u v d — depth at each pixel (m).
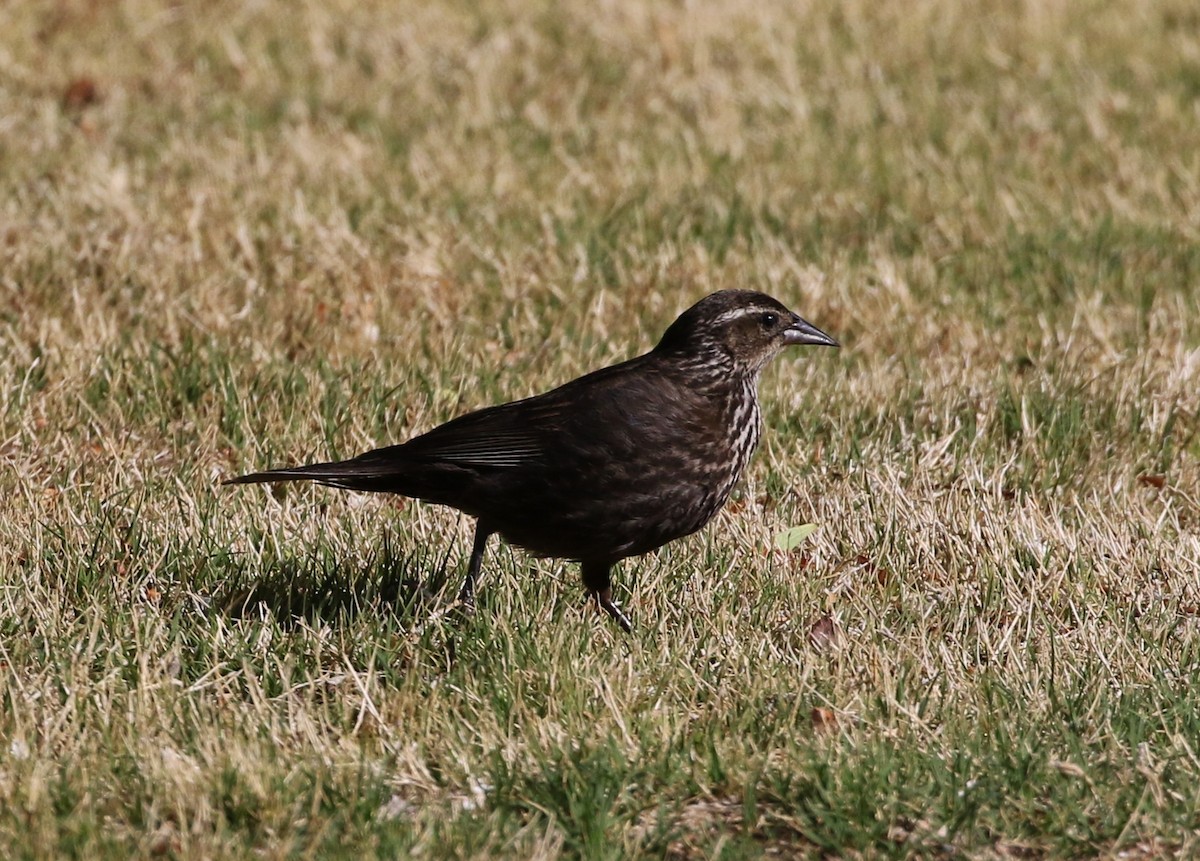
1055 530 10.62
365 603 9.31
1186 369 13.30
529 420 8.95
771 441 12.12
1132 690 8.37
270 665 8.52
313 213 16.58
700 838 7.04
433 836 6.86
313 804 7.02
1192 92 21.94
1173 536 10.90
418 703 8.16
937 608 9.66
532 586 9.73
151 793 7.16
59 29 23.50
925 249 16.56
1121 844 7.01
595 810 7.05
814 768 7.37
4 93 20.80
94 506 10.40
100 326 13.48
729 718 8.03
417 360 13.28
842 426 12.43
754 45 23.58
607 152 19.20
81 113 20.27
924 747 7.79
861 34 24.17
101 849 6.70
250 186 17.38
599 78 22.06
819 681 8.48
